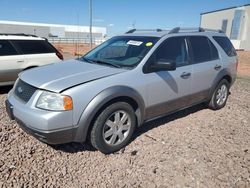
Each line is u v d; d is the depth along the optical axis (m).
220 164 3.46
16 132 4.09
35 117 3.14
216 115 5.42
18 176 3.05
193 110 5.69
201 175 3.21
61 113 3.13
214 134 4.43
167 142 4.05
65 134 3.22
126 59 4.11
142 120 4.02
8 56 6.68
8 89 7.13
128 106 3.71
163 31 4.73
